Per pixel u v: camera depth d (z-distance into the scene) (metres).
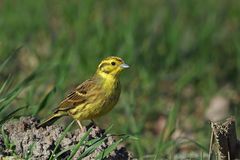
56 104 15.12
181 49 20.05
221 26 21.56
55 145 10.73
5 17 21.22
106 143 11.05
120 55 18.39
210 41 20.06
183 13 21.97
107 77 12.59
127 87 17.52
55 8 22.36
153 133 16.19
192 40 20.41
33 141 10.77
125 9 22.53
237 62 19.45
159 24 20.88
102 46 18.77
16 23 20.97
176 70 19.05
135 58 18.44
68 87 16.77
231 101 17.83
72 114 12.57
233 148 11.23
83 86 12.57
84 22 20.44
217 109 17.42
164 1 22.72
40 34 20.61
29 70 18.73
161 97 17.70
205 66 19.25
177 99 16.30
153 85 17.91
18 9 21.75
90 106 12.44
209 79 18.41
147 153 14.27
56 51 18.88
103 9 22.42
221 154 11.12
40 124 11.48
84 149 10.73
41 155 10.59
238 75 19.12
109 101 12.59
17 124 11.37
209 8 22.25
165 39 19.70
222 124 11.18
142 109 16.69
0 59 17.48
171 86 18.36
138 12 21.20
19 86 12.85
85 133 10.53
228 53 20.19
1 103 12.23
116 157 10.95
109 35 19.22
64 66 16.80
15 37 20.14
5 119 11.61
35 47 19.56
